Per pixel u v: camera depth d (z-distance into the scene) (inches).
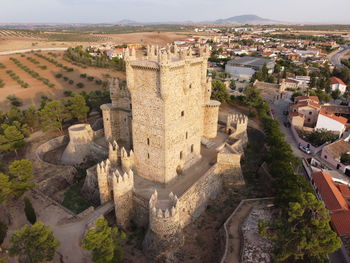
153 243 1588.3
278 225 1437.0
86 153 2696.9
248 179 2422.5
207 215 1998.0
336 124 3250.5
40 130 3408.0
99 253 1318.9
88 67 7071.9
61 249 1585.9
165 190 1894.7
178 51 1987.0
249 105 4087.1
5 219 1875.0
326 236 1263.5
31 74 6486.2
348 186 2277.3
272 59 7741.1
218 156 2192.4
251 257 1510.8
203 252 1670.8
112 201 1941.4
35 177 2340.1
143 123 1887.3
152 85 1729.8
